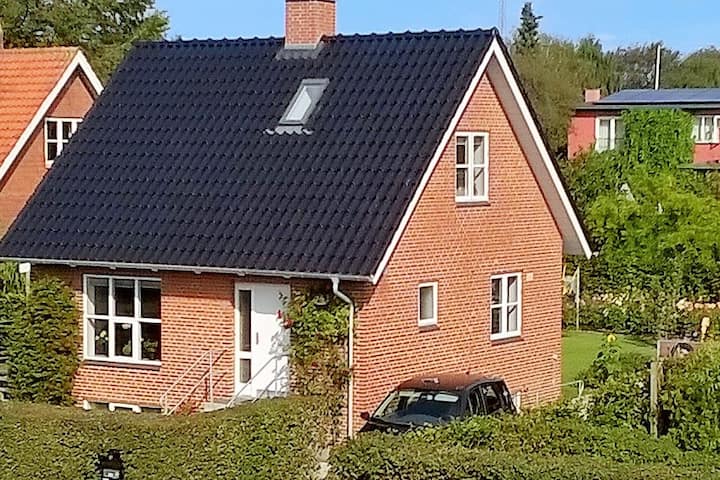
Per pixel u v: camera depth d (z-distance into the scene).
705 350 24.45
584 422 23.30
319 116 33.28
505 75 33.62
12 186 42.94
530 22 116.31
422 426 24.69
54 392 33.25
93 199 33.84
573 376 40.50
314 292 29.91
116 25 78.00
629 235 52.59
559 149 86.56
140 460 23.27
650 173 65.50
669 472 19.64
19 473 24.09
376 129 32.03
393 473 21.19
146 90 36.59
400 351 30.92
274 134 33.53
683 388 23.42
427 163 30.56
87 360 33.31
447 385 27.33
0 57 46.47
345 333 29.62
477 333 33.97
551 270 37.31
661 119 74.81
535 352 36.59
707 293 51.50
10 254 33.09
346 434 29.67
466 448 21.53
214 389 31.62
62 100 44.94
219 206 32.16
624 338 50.38
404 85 32.88
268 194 31.81
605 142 81.44
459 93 31.86
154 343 32.66
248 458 24.56
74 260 32.38
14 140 43.00
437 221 32.19
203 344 31.75
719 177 62.66
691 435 23.20
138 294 32.75
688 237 51.03
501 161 34.81
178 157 34.09
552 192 36.53
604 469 19.84
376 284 29.80
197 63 36.97
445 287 32.59
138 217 32.84
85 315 33.41
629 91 86.50
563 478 19.97
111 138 35.47
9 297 33.66
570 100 87.25
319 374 29.73
